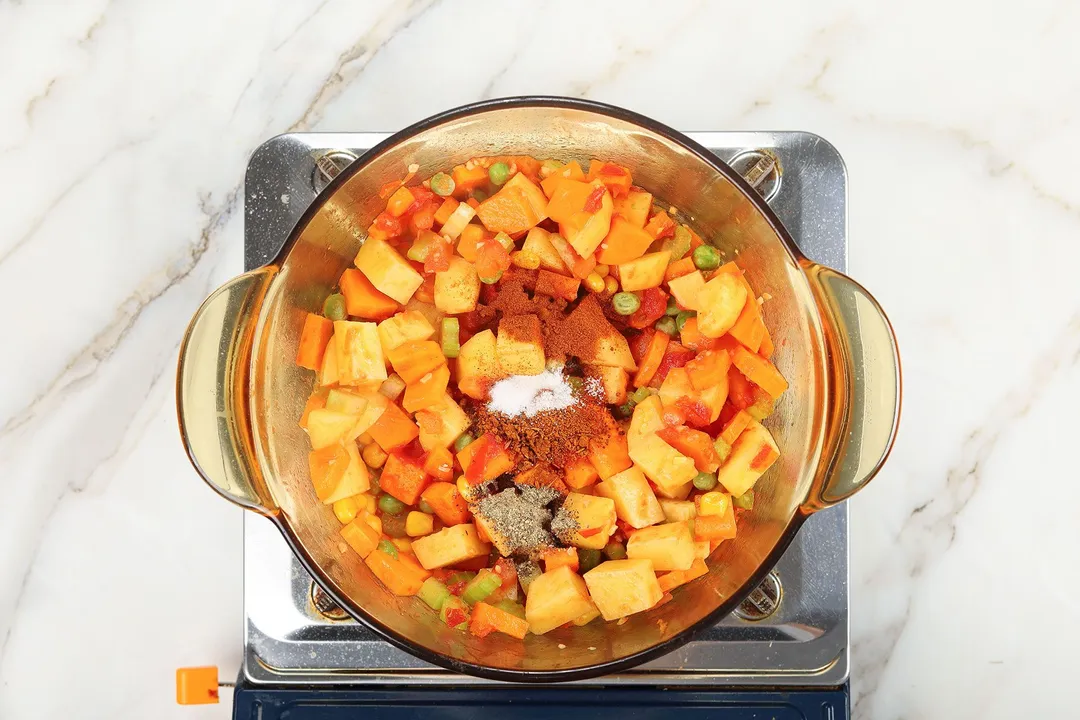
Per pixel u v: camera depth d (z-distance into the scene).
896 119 0.81
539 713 0.76
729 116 0.81
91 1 0.81
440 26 0.81
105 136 0.81
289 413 0.73
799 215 0.77
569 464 0.74
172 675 0.81
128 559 0.81
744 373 0.73
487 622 0.73
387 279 0.73
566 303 0.75
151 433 0.81
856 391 0.69
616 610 0.72
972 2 0.81
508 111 0.71
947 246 0.81
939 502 0.81
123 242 0.81
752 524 0.74
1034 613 0.81
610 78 0.81
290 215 0.77
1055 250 0.81
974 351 0.81
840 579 0.76
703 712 0.75
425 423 0.74
